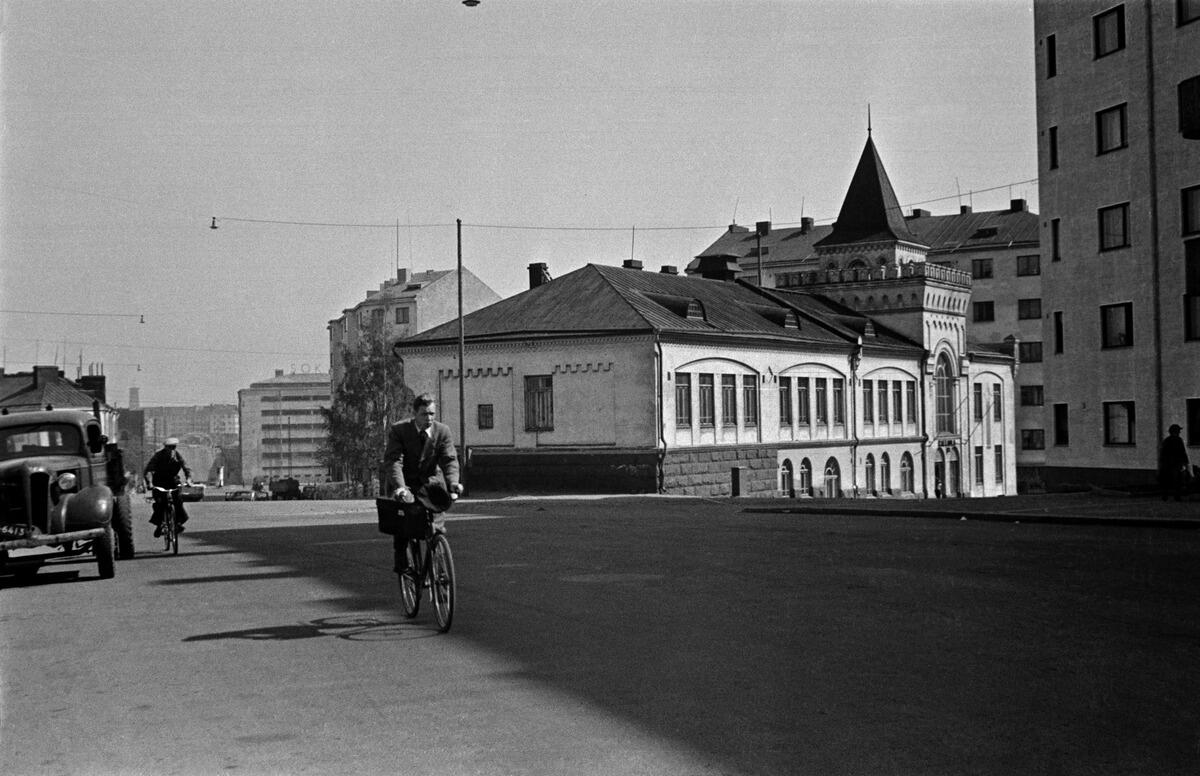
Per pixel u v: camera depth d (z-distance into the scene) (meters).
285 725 7.25
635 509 32.53
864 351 60.53
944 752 6.33
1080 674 8.23
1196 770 5.98
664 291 54.25
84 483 17.58
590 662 8.94
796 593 12.59
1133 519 21.52
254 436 158.00
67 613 12.52
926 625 10.35
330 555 18.53
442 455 10.92
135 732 7.18
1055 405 41.12
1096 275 39.09
